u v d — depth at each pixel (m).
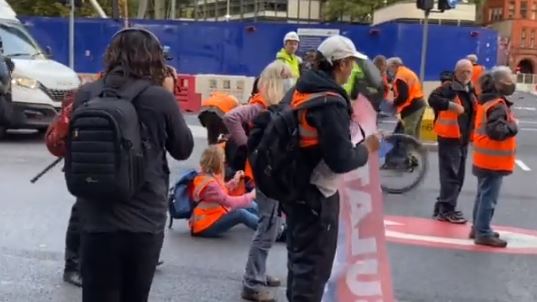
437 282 6.11
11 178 10.21
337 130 3.77
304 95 3.89
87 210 3.47
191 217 7.41
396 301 5.56
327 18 55.72
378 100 4.21
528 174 12.30
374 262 4.33
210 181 7.23
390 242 7.37
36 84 13.64
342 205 4.27
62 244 6.90
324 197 4.00
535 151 15.31
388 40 21.30
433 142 14.62
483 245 7.34
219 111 7.12
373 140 4.18
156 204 3.52
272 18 65.38
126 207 3.43
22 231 7.36
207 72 22.03
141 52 3.51
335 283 4.30
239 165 5.59
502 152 7.08
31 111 13.60
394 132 11.39
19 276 5.89
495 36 21.28
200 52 22.00
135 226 3.44
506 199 10.02
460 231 7.98
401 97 11.20
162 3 46.69
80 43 22.14
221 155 7.23
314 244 4.04
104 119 3.28
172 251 6.80
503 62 36.84
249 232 7.62
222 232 7.36
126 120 3.31
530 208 9.46
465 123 8.34
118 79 3.48
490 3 101.00
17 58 14.15
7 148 13.12
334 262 4.27
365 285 4.32
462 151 8.45
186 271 6.21
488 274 6.38
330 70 3.98
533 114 27.25
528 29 97.81
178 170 11.45
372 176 4.29
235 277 6.08
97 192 3.29
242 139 5.49
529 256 6.99
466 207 9.41
